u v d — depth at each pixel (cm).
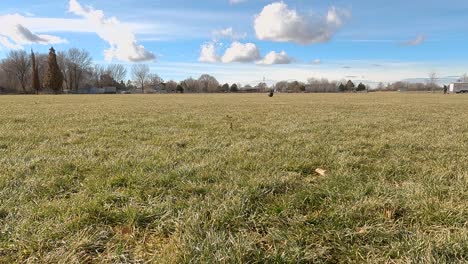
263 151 647
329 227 309
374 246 277
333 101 3562
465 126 1107
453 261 247
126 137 854
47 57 10375
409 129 1032
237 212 338
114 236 299
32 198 385
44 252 269
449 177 470
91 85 12706
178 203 368
